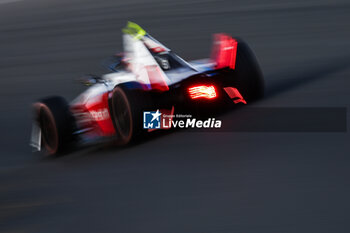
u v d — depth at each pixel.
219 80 24.89
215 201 17.11
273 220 15.54
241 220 15.79
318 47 43.59
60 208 18.66
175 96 23.53
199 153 21.47
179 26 65.00
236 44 25.89
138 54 25.48
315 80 31.75
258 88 26.39
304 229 14.91
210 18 67.06
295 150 20.41
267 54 43.81
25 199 20.34
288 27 55.09
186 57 50.03
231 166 19.66
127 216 17.03
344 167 18.34
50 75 49.34
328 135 21.62
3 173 25.16
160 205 17.41
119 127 24.06
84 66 51.28
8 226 18.00
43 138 27.77
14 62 57.78
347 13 57.88
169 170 20.27
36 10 95.88
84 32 70.25
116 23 73.81
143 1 89.25
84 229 16.66
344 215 15.30
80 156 25.58
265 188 17.52
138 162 21.78
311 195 16.64
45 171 24.08
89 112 27.80
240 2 75.62
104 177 20.98
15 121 36.25
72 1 100.56
